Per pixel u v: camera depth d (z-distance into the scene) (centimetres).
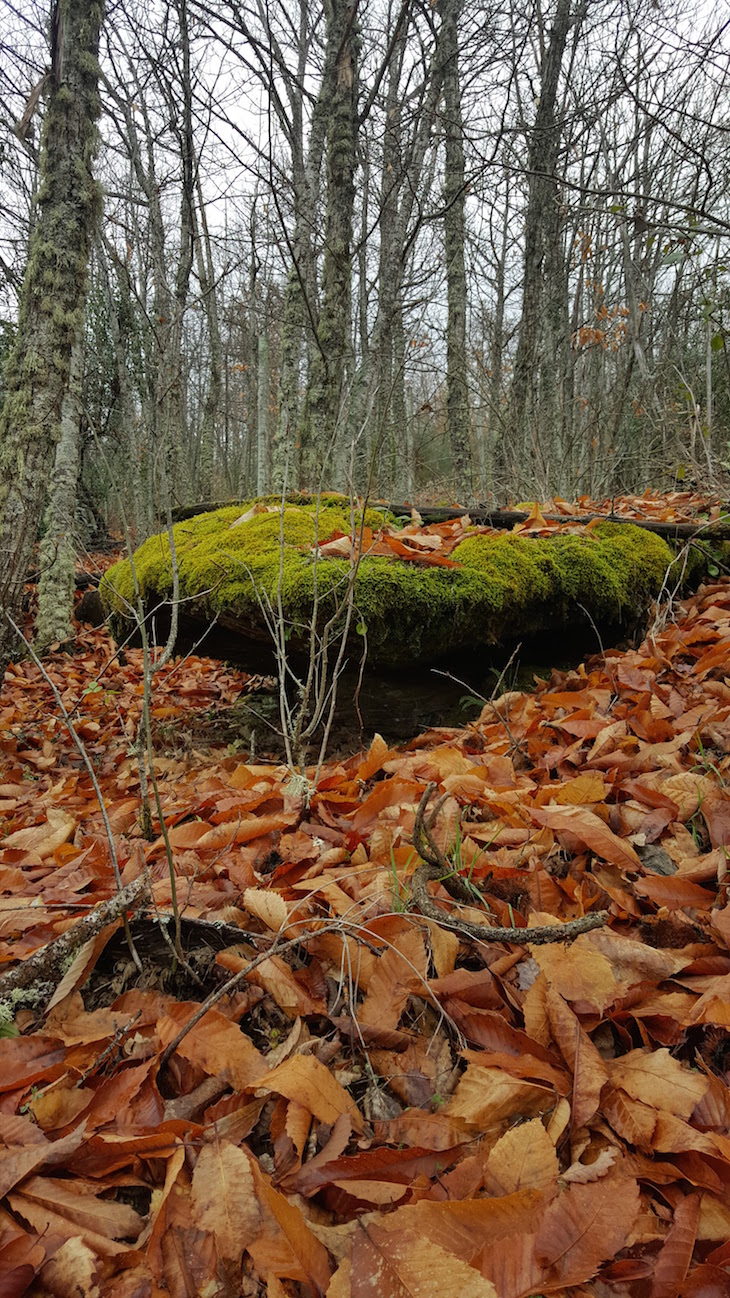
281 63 400
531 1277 77
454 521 378
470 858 159
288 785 206
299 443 745
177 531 376
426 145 480
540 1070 106
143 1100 107
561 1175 90
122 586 346
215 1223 88
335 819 195
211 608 297
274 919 139
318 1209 92
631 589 349
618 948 126
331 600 268
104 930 138
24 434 345
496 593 294
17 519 343
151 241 479
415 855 159
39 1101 105
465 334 858
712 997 111
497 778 206
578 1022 112
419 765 217
